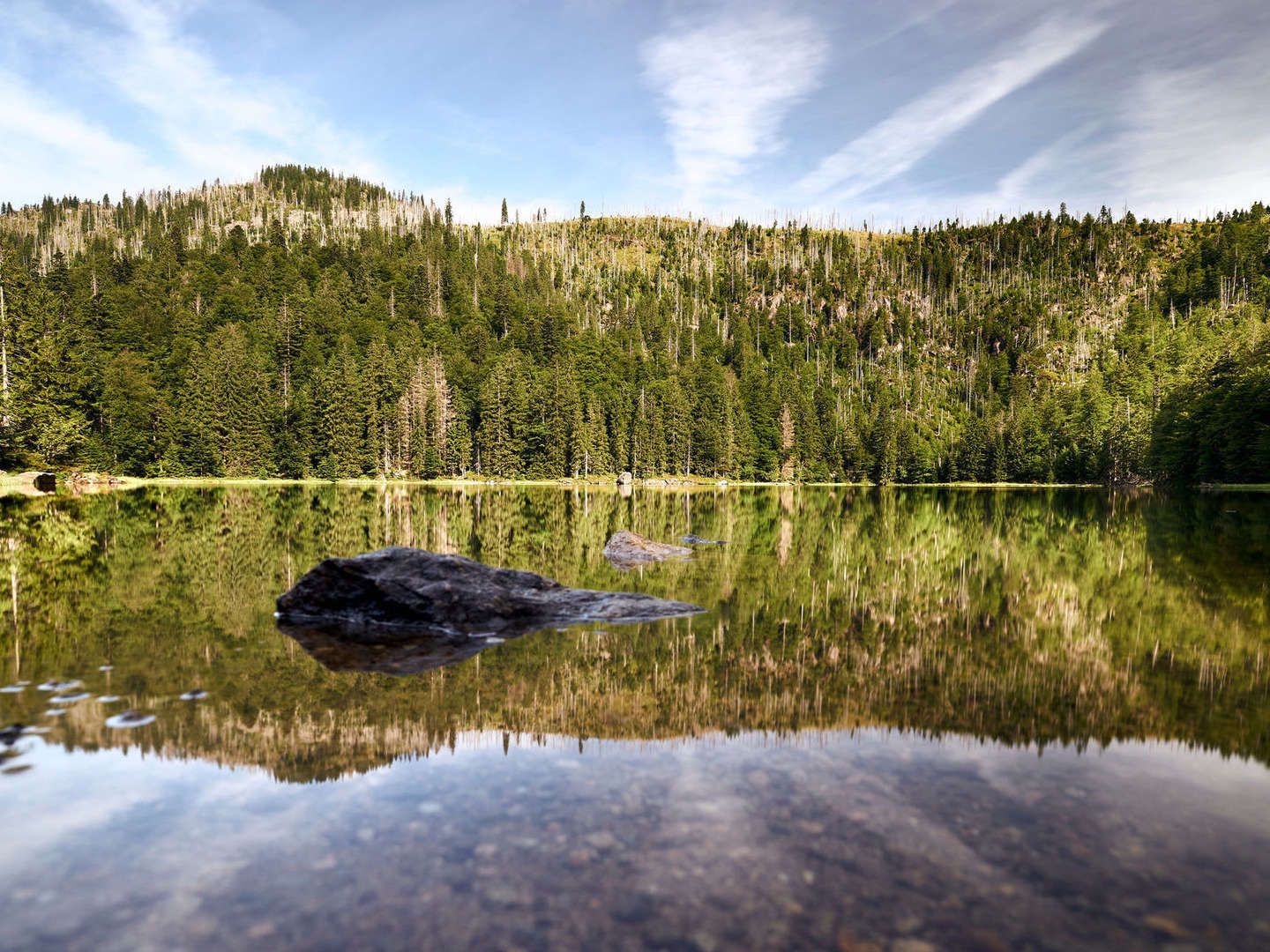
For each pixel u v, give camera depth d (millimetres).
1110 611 12484
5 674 8047
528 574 13016
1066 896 3703
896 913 3523
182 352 113625
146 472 88875
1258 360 66938
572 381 133500
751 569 17906
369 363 116375
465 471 116125
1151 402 114625
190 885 3783
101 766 5473
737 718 6793
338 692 7559
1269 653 9469
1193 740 6207
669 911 3541
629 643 10047
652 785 5184
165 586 14297
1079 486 116000
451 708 7051
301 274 181125
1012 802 4898
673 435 134750
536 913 3508
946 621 11719
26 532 24562
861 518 38781
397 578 11625
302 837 4332
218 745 5969
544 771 5465
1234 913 3543
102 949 3217
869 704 7219
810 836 4379
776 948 3217
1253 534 26453
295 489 73062
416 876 3875
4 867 3945
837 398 186125
